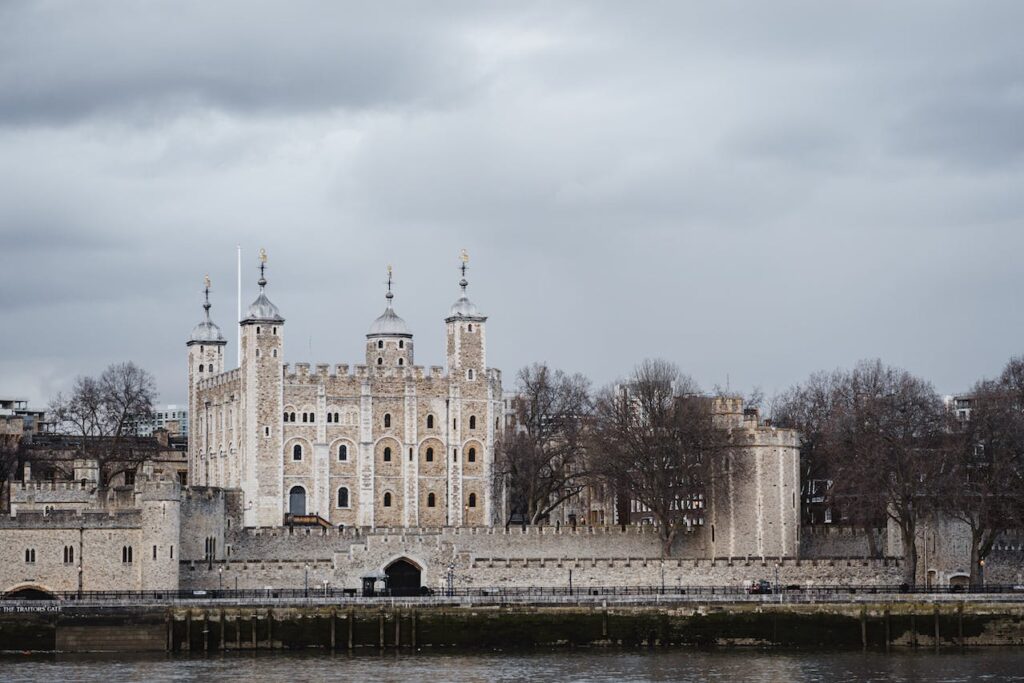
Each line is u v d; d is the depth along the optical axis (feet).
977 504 639.35
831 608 585.22
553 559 646.74
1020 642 586.86
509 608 577.02
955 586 627.05
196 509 629.10
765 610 583.58
